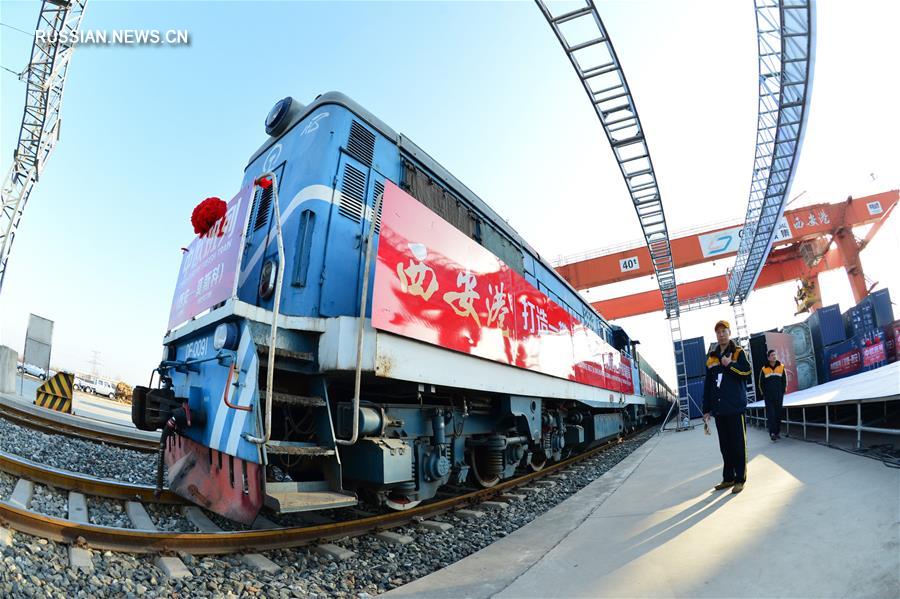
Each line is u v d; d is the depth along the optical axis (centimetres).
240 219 417
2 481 434
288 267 429
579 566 343
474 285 561
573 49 925
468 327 534
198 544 370
